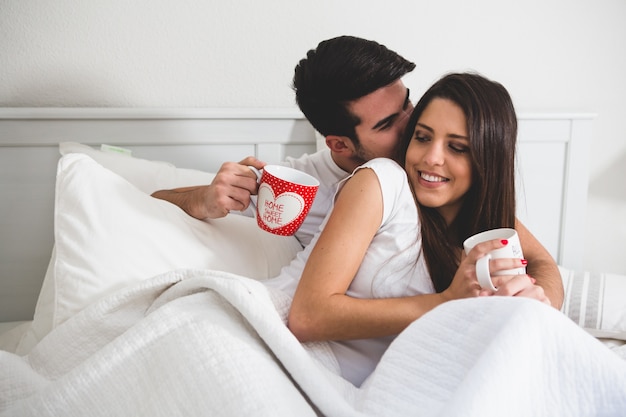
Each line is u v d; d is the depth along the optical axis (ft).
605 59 6.55
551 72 6.51
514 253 3.35
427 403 2.74
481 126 3.63
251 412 2.60
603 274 5.26
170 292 3.45
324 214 4.83
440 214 3.94
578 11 6.43
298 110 5.90
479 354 2.74
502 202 3.85
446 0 6.24
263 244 4.55
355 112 4.03
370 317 3.38
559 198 6.42
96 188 3.88
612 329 4.82
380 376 2.96
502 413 2.44
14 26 5.59
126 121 5.64
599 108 6.64
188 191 4.54
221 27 5.92
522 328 2.63
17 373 3.32
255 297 3.15
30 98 5.70
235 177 4.09
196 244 4.04
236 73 6.01
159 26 5.81
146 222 3.91
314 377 2.85
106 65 5.78
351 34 6.16
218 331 2.97
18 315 5.69
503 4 6.33
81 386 3.00
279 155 5.97
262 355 2.95
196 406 2.75
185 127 5.75
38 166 5.56
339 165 4.77
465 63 6.39
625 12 6.48
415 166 3.80
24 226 5.61
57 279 3.75
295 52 6.08
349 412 2.75
